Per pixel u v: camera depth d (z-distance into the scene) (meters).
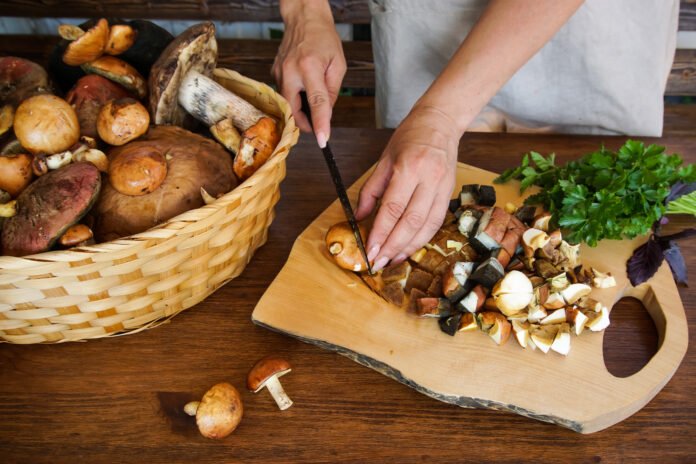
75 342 0.74
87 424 0.68
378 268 0.76
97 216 0.72
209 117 0.83
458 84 0.77
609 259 0.80
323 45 0.88
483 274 0.73
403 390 0.71
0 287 0.64
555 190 0.82
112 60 0.82
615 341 0.75
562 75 1.00
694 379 0.72
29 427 0.68
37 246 0.67
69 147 0.73
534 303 0.73
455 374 0.70
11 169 0.71
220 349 0.74
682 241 0.83
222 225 0.71
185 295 0.74
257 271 0.81
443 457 0.66
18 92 0.80
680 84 1.39
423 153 0.75
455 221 0.82
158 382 0.71
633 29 0.95
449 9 0.99
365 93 1.76
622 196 0.78
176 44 0.79
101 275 0.66
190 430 0.68
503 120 1.09
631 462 0.66
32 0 1.49
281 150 0.73
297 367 0.72
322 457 0.66
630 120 1.02
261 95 0.86
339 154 0.96
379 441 0.67
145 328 0.75
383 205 0.74
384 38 1.05
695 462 0.66
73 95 0.80
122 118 0.75
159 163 0.72
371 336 0.73
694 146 0.95
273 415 0.69
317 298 0.76
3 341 0.74
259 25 1.60
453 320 0.73
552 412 0.68
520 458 0.66
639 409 0.70
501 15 0.77
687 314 0.76
